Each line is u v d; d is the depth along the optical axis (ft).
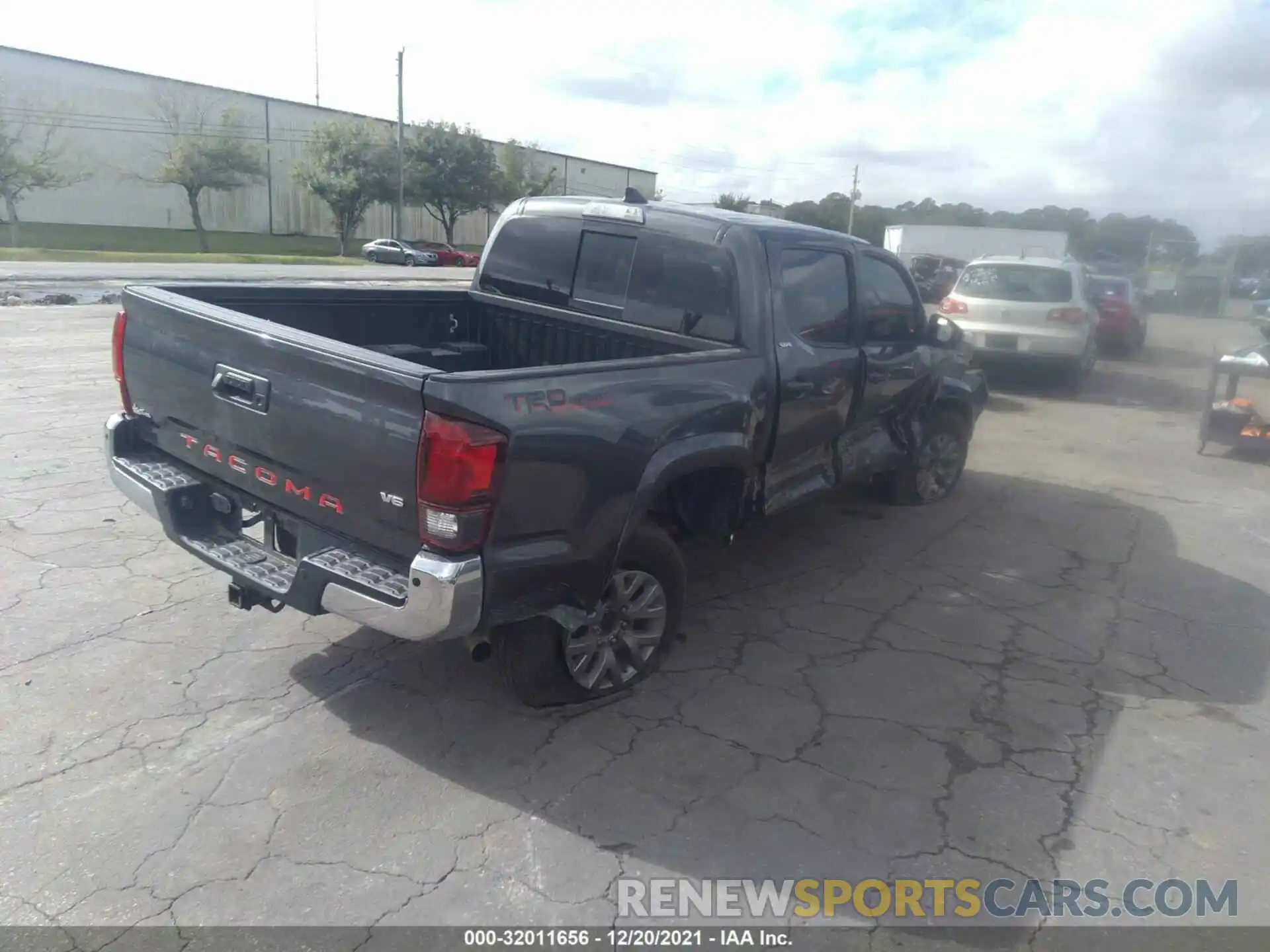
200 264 110.22
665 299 15.66
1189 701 14.02
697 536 14.75
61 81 152.56
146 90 162.30
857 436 18.47
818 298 16.30
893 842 10.57
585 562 11.55
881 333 18.49
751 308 14.70
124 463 13.56
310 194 175.52
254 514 12.96
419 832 10.38
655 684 13.82
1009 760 12.27
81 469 21.89
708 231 15.20
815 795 11.33
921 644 15.57
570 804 10.97
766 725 12.83
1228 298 109.91
